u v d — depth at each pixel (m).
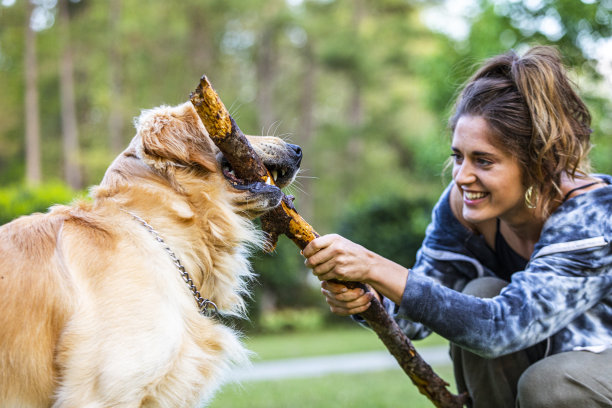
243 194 2.71
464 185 2.66
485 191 2.63
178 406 2.56
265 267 15.67
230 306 2.97
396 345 2.69
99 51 29.33
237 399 5.78
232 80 32.44
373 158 34.12
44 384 2.42
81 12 29.69
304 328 16.30
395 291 2.45
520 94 2.57
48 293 2.42
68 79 28.73
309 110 33.53
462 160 2.70
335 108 37.22
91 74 30.19
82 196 2.90
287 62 35.19
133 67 29.72
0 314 2.36
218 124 2.51
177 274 2.65
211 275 2.85
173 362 2.52
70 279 2.45
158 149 2.68
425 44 32.94
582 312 2.55
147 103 29.42
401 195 16.55
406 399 5.40
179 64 30.11
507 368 2.77
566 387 2.45
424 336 3.16
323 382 6.95
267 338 14.60
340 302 2.58
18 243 2.48
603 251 2.49
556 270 2.50
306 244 2.68
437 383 2.78
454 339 2.46
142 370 2.41
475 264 3.03
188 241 2.74
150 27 28.58
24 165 31.39
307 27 31.11
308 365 8.91
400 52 33.03
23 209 9.88
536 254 2.58
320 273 2.48
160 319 2.49
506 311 2.43
